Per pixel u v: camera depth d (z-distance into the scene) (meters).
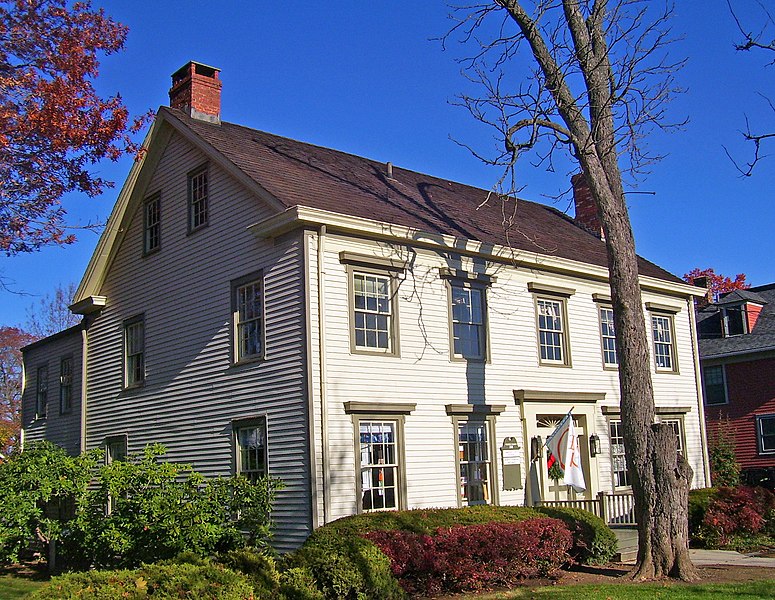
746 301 31.70
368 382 15.31
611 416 20.91
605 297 21.41
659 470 13.64
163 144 19.42
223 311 16.70
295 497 14.41
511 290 18.84
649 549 13.52
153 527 13.48
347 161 21.16
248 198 16.36
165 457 17.83
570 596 11.55
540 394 18.73
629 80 14.16
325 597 10.65
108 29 15.84
